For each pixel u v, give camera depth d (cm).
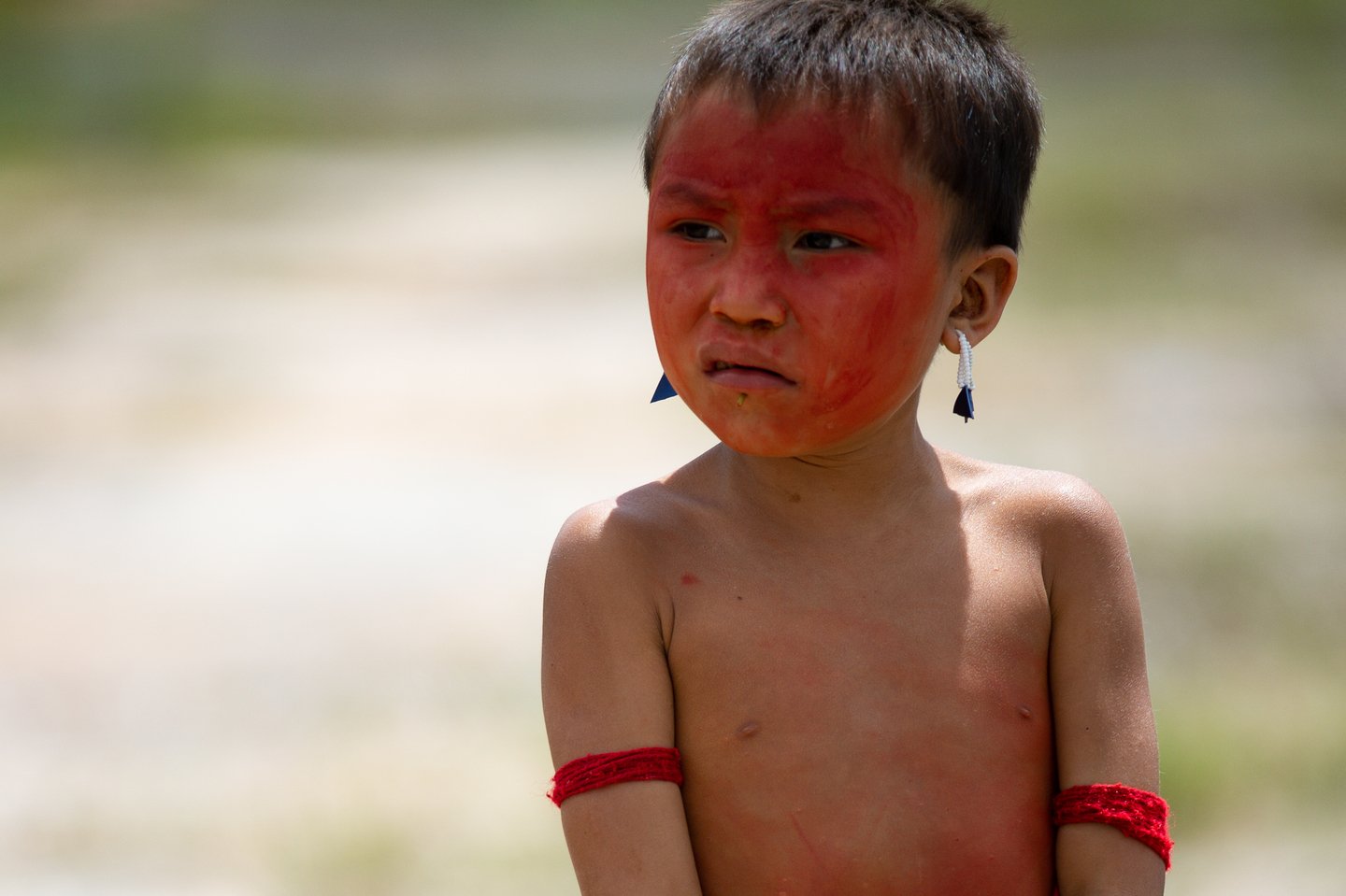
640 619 556
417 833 1592
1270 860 1464
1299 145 5416
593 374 3375
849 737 548
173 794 1688
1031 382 3077
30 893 1498
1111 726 567
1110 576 580
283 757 1762
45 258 4744
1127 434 2738
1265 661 1856
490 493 2642
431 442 2936
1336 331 3384
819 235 525
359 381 3372
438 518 2531
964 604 565
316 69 8819
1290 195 4684
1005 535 579
